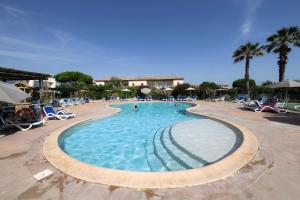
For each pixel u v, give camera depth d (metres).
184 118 15.25
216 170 4.21
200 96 34.72
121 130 11.17
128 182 3.76
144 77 64.38
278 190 3.44
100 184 3.73
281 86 14.45
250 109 16.22
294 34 21.06
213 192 3.41
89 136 9.87
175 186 3.61
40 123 9.39
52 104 20.58
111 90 39.16
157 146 7.82
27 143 6.45
